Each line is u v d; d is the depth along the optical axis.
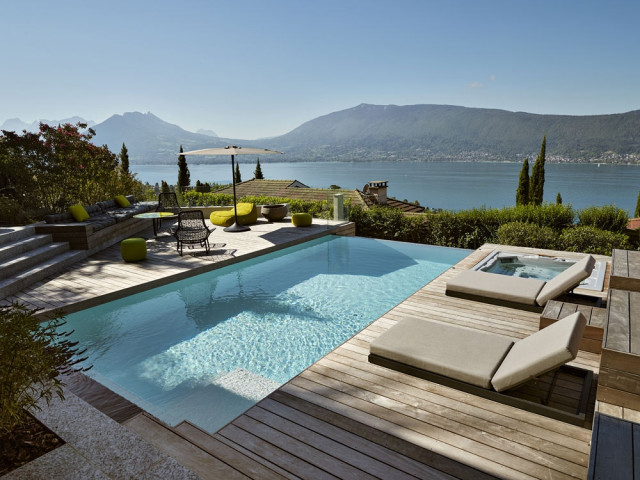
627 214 9.59
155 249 8.62
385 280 7.28
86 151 12.09
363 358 3.61
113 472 1.85
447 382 3.06
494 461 2.31
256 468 2.24
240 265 8.01
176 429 2.58
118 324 5.34
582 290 5.36
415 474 2.21
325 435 2.56
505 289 4.93
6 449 2.03
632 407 2.44
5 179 10.53
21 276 6.04
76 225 7.80
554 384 3.04
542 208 10.32
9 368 1.99
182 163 31.48
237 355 4.49
